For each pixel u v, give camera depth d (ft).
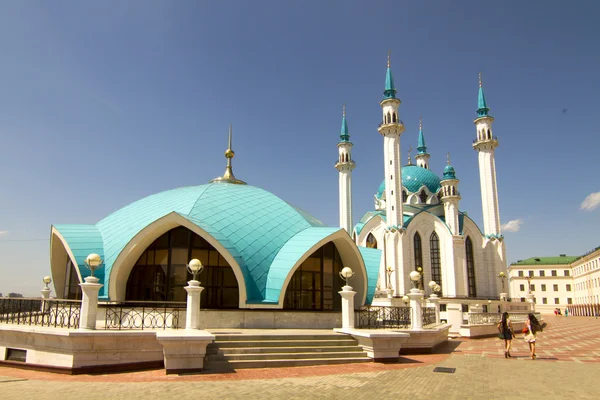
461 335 104.27
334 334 64.59
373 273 95.45
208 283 75.77
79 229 80.33
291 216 89.92
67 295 84.69
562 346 89.92
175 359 49.75
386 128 208.64
